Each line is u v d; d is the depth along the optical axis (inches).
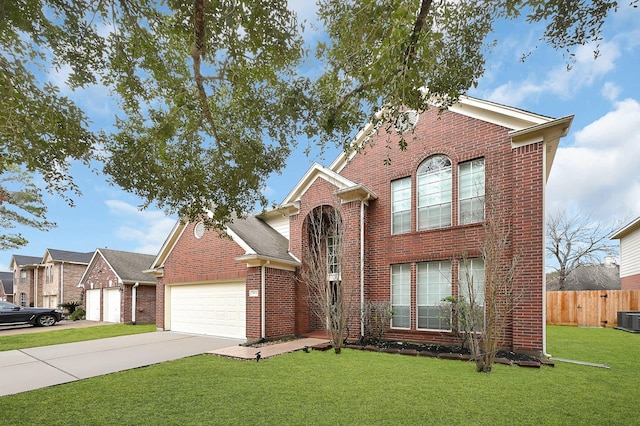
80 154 216.5
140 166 257.6
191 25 187.2
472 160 400.2
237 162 293.3
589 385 233.8
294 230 524.7
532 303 333.7
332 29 198.5
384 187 469.1
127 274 855.7
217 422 178.7
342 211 479.8
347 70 201.8
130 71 214.7
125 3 187.0
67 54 191.9
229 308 502.3
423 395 215.0
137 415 190.9
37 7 166.7
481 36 190.9
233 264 494.0
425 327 414.0
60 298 1155.3
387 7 167.3
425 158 435.5
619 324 576.1
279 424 174.7
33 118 182.1
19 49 176.9
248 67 214.1
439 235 412.2
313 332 515.2
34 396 230.2
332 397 213.3
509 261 353.7
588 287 1099.3
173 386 244.8
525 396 211.5
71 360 351.6
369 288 462.9
